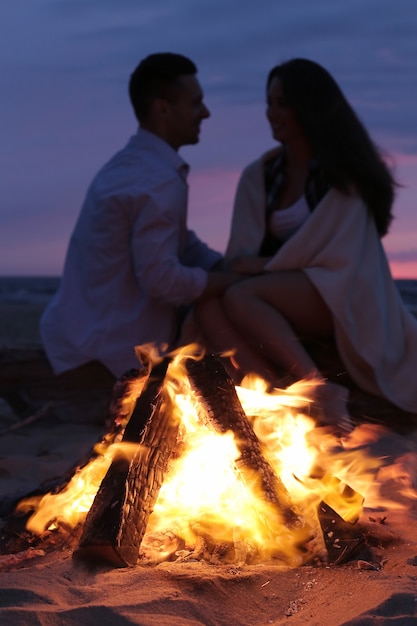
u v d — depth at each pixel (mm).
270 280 4609
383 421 4688
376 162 4758
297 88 4789
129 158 5152
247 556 2480
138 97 5258
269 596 2234
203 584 2229
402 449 4055
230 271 4902
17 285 51438
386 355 4645
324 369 4754
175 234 4965
